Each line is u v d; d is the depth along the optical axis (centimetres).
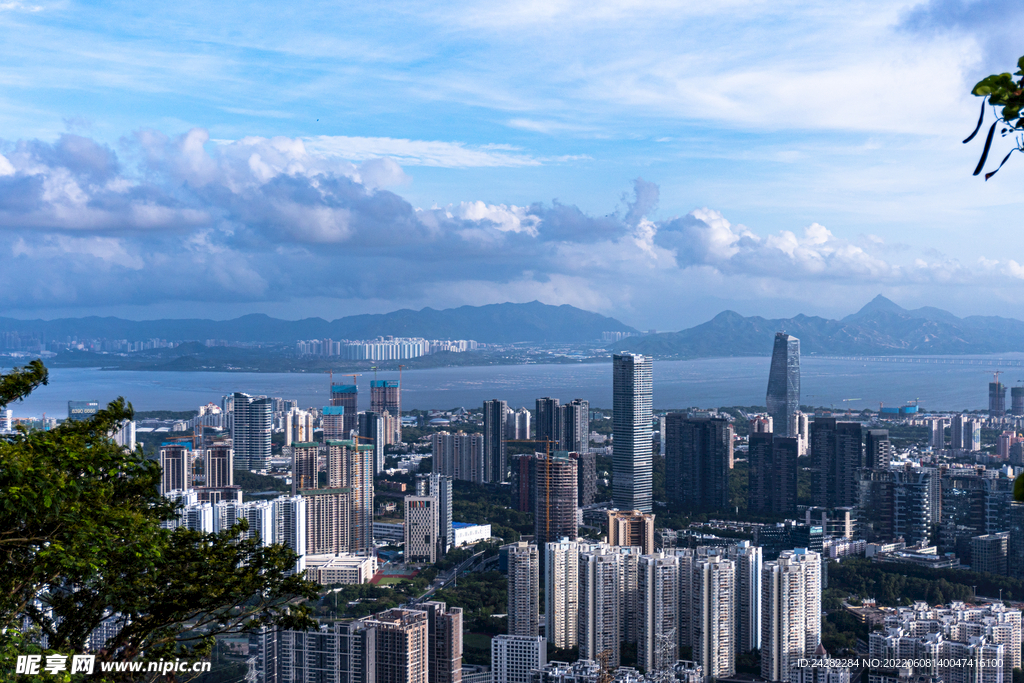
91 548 4012
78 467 4256
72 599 4409
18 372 4541
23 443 4175
